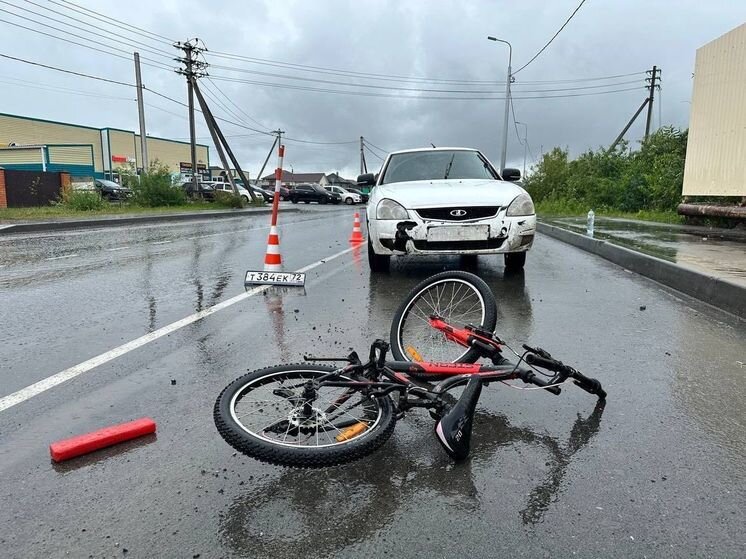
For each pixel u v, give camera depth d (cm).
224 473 220
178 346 390
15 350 384
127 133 6381
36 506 199
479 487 209
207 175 6812
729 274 534
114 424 265
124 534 183
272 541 179
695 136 1252
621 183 2094
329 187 5109
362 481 214
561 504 198
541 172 3050
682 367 338
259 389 263
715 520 188
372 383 237
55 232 1422
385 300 540
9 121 5262
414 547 176
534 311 488
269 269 673
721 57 1145
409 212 601
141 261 842
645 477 215
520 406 282
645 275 675
